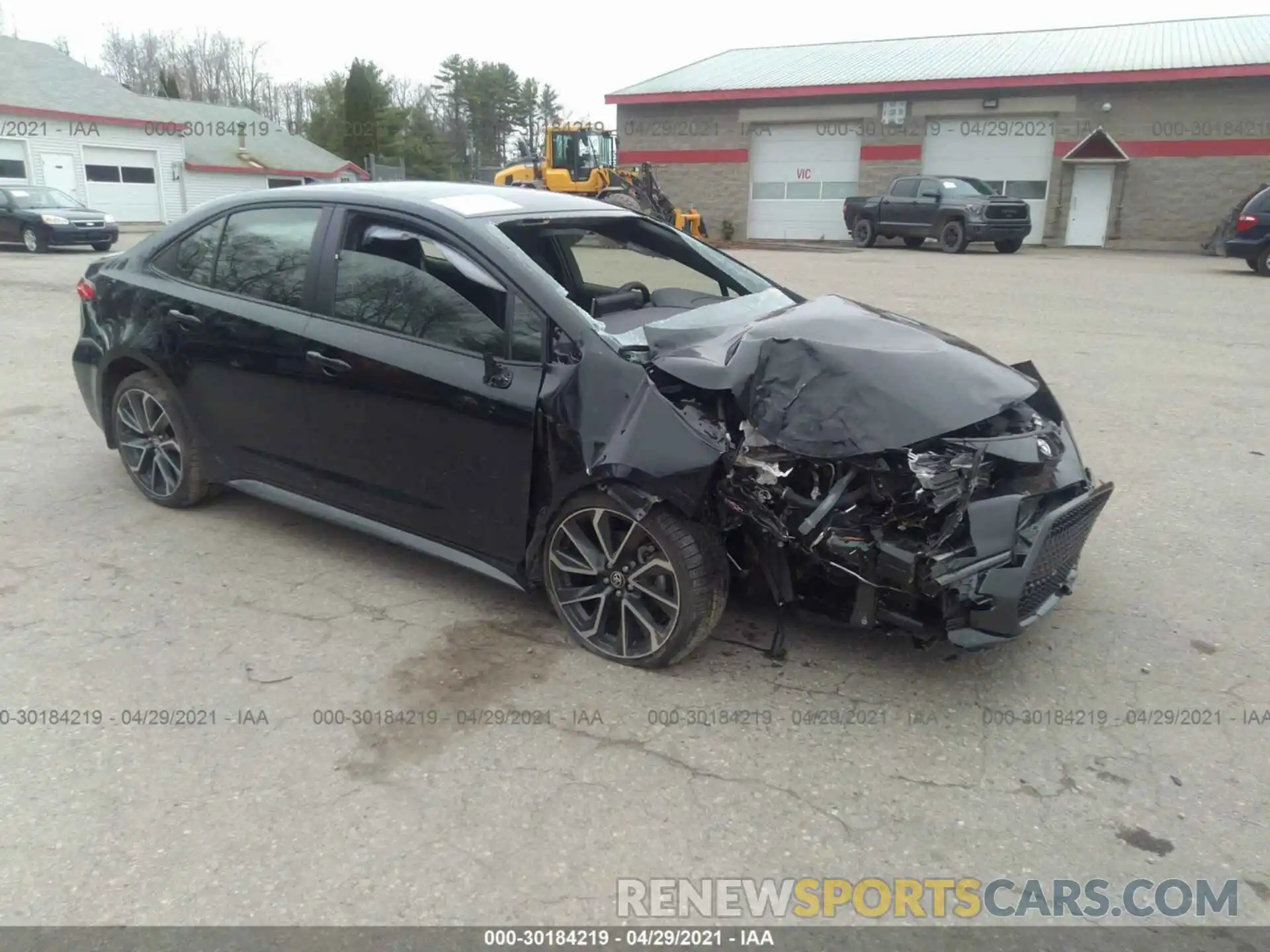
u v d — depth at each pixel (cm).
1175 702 342
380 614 399
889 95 2892
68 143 3259
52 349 920
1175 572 446
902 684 352
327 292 418
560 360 355
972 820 282
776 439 324
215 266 462
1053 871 263
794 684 351
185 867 259
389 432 397
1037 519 329
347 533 482
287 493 449
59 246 2156
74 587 416
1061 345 980
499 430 364
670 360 347
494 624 393
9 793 286
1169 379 825
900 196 2533
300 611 400
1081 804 289
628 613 360
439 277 389
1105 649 378
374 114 5469
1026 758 310
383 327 400
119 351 488
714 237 3212
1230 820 282
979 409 324
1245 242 1708
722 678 355
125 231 3152
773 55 3553
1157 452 623
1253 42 2672
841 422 319
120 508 507
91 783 291
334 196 427
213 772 297
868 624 337
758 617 401
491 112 8450
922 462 320
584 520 358
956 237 2391
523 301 365
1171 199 2625
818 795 291
